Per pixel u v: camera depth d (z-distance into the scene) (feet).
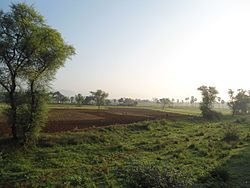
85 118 204.33
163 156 93.50
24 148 93.91
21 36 97.40
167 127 178.91
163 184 45.98
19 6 97.40
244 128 183.73
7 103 100.32
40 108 101.35
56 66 104.63
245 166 75.00
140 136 138.92
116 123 173.58
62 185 61.87
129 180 49.75
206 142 121.60
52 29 101.65
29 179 66.85
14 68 98.84
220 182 59.26
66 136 112.68
